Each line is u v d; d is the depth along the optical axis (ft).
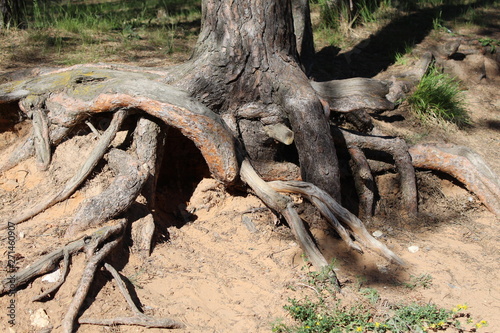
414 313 15.37
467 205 21.90
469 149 22.09
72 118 18.89
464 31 36.22
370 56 32.19
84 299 14.05
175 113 17.81
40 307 13.82
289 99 18.99
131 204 16.94
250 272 16.90
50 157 18.94
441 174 22.49
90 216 16.14
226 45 19.07
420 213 21.39
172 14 38.37
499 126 28.22
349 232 18.81
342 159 21.12
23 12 32.89
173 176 20.72
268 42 19.40
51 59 27.53
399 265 18.12
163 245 17.46
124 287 14.80
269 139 19.98
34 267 14.21
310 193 18.29
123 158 18.04
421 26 36.17
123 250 16.40
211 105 19.44
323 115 19.15
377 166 21.42
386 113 26.89
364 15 36.09
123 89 18.12
